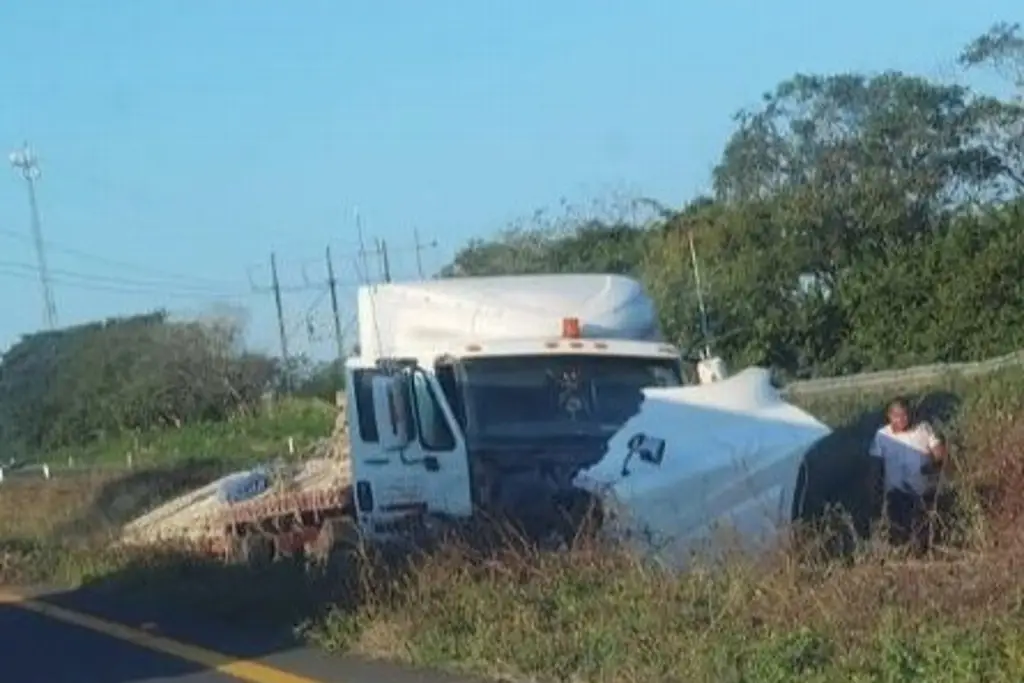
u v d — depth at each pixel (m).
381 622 16.48
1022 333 46.91
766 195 63.75
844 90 68.00
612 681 13.44
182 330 86.81
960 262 48.66
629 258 56.75
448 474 20.66
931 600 13.38
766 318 51.06
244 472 35.59
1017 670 11.47
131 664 17.22
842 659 12.45
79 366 91.31
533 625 14.96
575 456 19.97
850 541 16.89
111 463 69.44
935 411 24.97
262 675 15.66
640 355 21.53
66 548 30.38
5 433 96.50
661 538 17.31
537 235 58.44
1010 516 17.23
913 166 65.19
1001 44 66.81
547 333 21.94
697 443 18.22
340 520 24.67
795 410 18.81
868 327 50.06
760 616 13.93
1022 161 66.44
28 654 18.72
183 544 27.36
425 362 21.23
